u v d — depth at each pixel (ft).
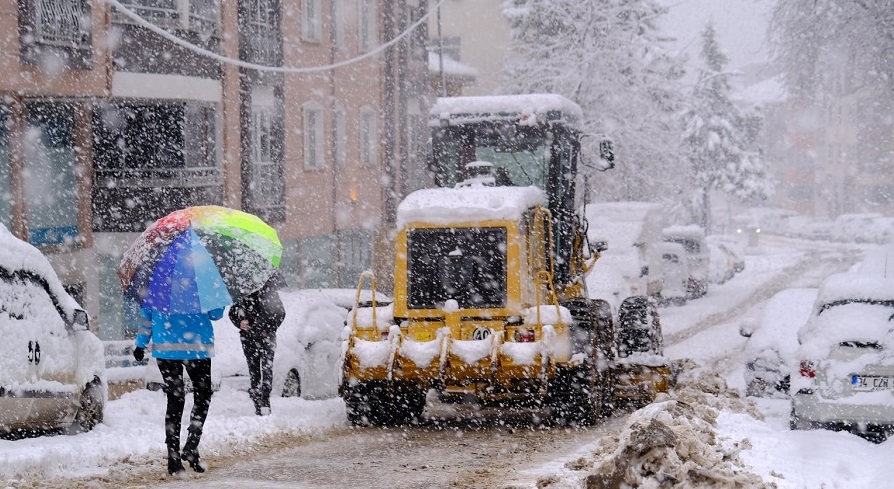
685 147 306.76
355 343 85.40
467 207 87.20
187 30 161.89
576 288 106.93
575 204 111.34
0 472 53.52
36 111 153.17
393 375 83.76
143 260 56.39
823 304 80.79
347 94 230.07
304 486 54.08
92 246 161.17
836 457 63.52
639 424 48.98
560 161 105.29
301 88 204.95
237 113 177.88
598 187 283.38
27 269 69.15
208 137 172.04
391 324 87.76
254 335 83.97
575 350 87.10
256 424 78.07
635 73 280.51
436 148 106.52
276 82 193.88
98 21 150.41
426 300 87.51
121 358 107.96
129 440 67.67
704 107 446.60
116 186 162.40
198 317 56.34
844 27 212.84
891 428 77.66
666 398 89.71
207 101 168.45
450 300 86.43
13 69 140.36
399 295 87.56
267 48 190.19
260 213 188.14
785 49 226.58
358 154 237.66
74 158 158.20
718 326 193.06
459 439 79.25
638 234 177.17
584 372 86.79
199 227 60.18
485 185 96.22
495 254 86.94
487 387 83.25
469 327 86.53
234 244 62.69
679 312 223.30
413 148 274.16
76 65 147.43
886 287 80.23
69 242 157.17
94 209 161.48
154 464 59.88
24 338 67.62
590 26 277.85
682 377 106.22
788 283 288.71
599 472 48.08
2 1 138.21
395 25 256.11
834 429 79.00
